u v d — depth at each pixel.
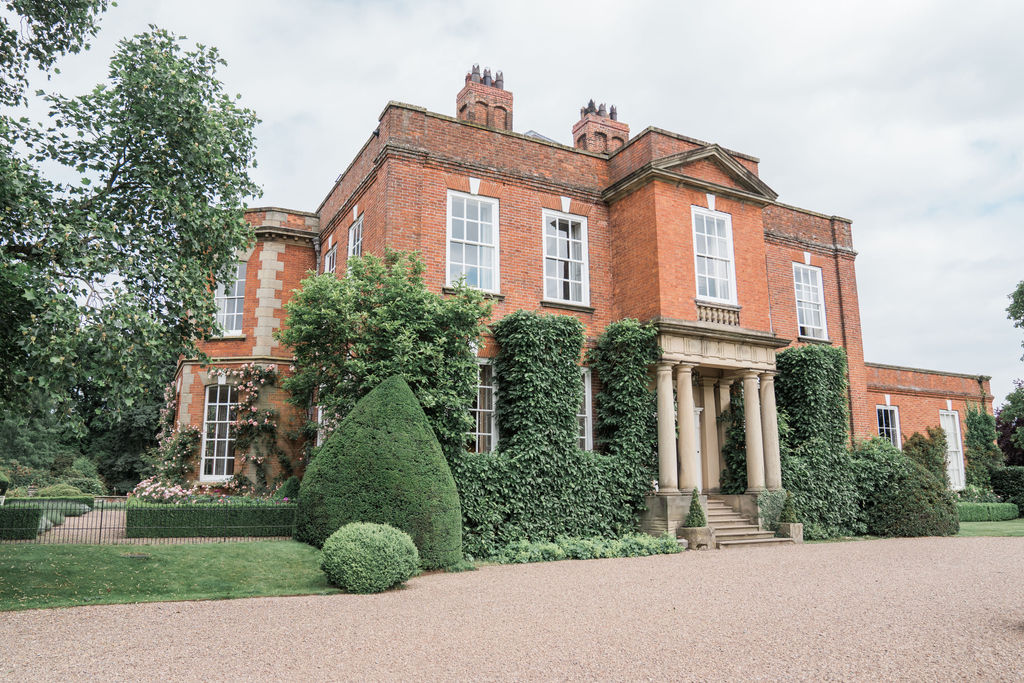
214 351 20.06
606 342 17.16
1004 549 14.72
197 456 19.14
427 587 10.13
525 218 17.73
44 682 5.17
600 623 7.42
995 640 6.54
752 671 5.49
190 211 10.04
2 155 8.47
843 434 19.64
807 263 23.33
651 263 17.19
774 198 19.42
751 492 17.27
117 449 35.47
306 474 12.46
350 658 5.92
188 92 10.14
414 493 11.83
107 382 8.70
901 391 27.78
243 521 13.49
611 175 19.23
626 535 15.48
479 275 16.97
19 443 33.84
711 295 18.00
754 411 17.69
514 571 12.00
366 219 17.38
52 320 7.77
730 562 12.95
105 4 10.75
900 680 5.24
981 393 30.47
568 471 15.37
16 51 10.67
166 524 13.16
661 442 16.20
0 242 8.76
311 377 14.94
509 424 15.58
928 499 18.83
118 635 6.80
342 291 14.33
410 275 14.82
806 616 7.78
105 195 9.83
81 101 9.69
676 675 5.38
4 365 9.48
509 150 17.84
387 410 12.41
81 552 10.70
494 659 5.89
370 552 9.67
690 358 16.83
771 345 18.06
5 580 9.05
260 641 6.57
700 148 18.11
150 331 8.77
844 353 20.33
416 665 5.70
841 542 17.05
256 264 20.84
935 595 9.15
